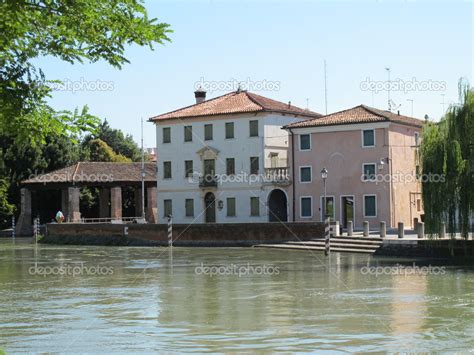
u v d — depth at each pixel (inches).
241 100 2487.7
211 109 2474.2
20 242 2613.2
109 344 658.8
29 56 328.8
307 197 2209.6
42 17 320.2
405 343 643.5
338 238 1868.8
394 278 1181.7
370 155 2096.5
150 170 2930.6
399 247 1603.1
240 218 2384.4
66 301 962.7
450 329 712.4
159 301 949.8
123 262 1637.6
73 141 371.9
